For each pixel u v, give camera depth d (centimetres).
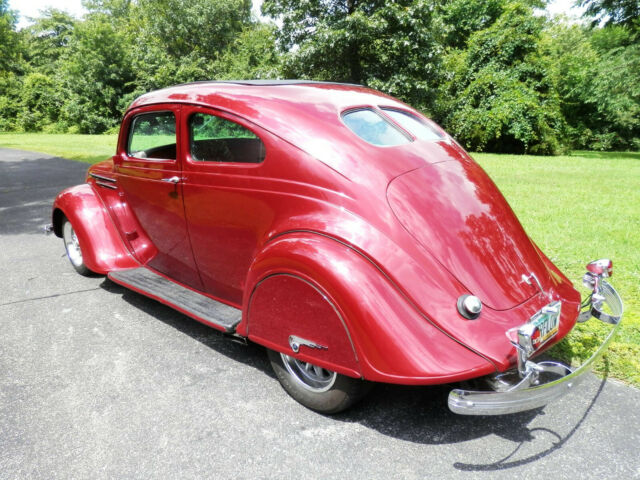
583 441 214
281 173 237
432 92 1585
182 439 221
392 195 217
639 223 565
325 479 195
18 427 231
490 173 1040
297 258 208
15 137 2512
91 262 367
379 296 193
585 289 375
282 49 1612
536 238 504
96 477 199
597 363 274
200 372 277
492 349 190
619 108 2033
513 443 214
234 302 293
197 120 277
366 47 1514
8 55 3931
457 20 1958
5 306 369
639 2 1747
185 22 3409
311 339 213
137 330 329
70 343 312
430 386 261
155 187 314
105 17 4506
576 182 893
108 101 2978
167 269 341
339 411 231
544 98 1731
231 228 268
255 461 206
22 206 740
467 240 217
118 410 243
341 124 243
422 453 209
